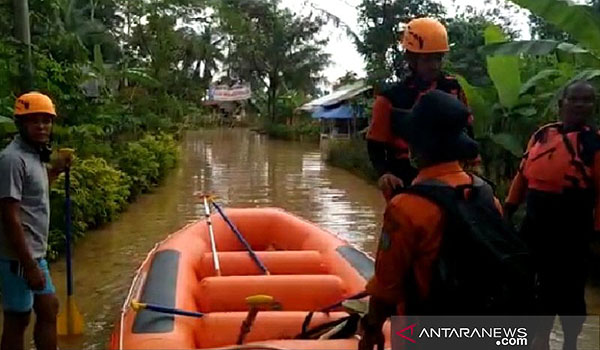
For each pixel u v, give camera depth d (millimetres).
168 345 3699
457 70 14531
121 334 3936
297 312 4254
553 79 10102
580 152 3945
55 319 4301
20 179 3992
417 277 2346
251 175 18844
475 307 2293
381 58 19734
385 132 3420
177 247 5840
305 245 6504
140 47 26359
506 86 9930
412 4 19328
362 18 20016
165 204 13367
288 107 41344
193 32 34094
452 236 2268
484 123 10164
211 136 40406
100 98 15172
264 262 5641
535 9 6574
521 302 2314
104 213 10836
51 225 8617
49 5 11086
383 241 2369
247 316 3879
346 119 28812
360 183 17047
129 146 15570
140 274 5344
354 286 4832
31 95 4152
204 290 4797
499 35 9453
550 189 3998
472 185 2359
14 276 4098
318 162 23062
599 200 3932
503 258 2254
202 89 45875
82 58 11641
